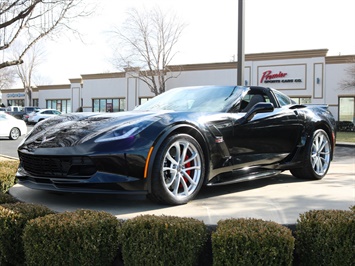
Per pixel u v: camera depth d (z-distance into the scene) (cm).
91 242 224
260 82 2741
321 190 383
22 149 329
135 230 220
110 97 3469
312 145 445
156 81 3194
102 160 285
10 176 418
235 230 207
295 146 432
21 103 4841
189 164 327
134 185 289
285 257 205
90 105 3594
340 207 304
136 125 304
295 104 466
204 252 234
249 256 200
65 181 297
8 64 620
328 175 500
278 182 438
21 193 367
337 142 1524
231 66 2845
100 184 287
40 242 224
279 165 416
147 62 3083
